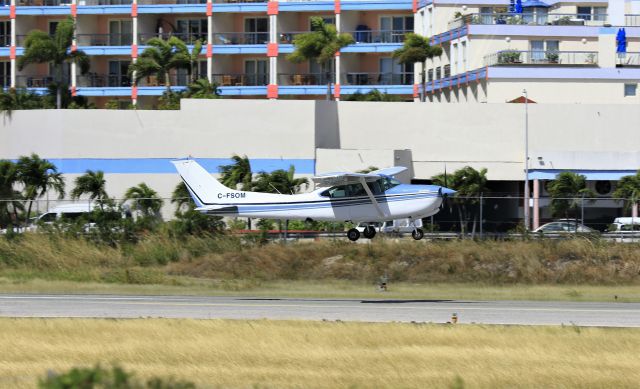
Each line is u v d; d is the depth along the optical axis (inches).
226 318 4530.0
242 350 3678.6
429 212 6387.8
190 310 4886.8
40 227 7829.7
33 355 3627.0
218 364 3474.4
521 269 6845.5
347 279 6948.8
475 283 6771.7
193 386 2300.7
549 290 6373.0
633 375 3351.4
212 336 3927.2
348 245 7283.5
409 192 6378.0
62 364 3474.4
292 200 6560.0
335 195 6456.7
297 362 3501.5
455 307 5093.5
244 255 7253.9
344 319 4522.6
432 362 3511.3
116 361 3511.3
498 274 6845.5
